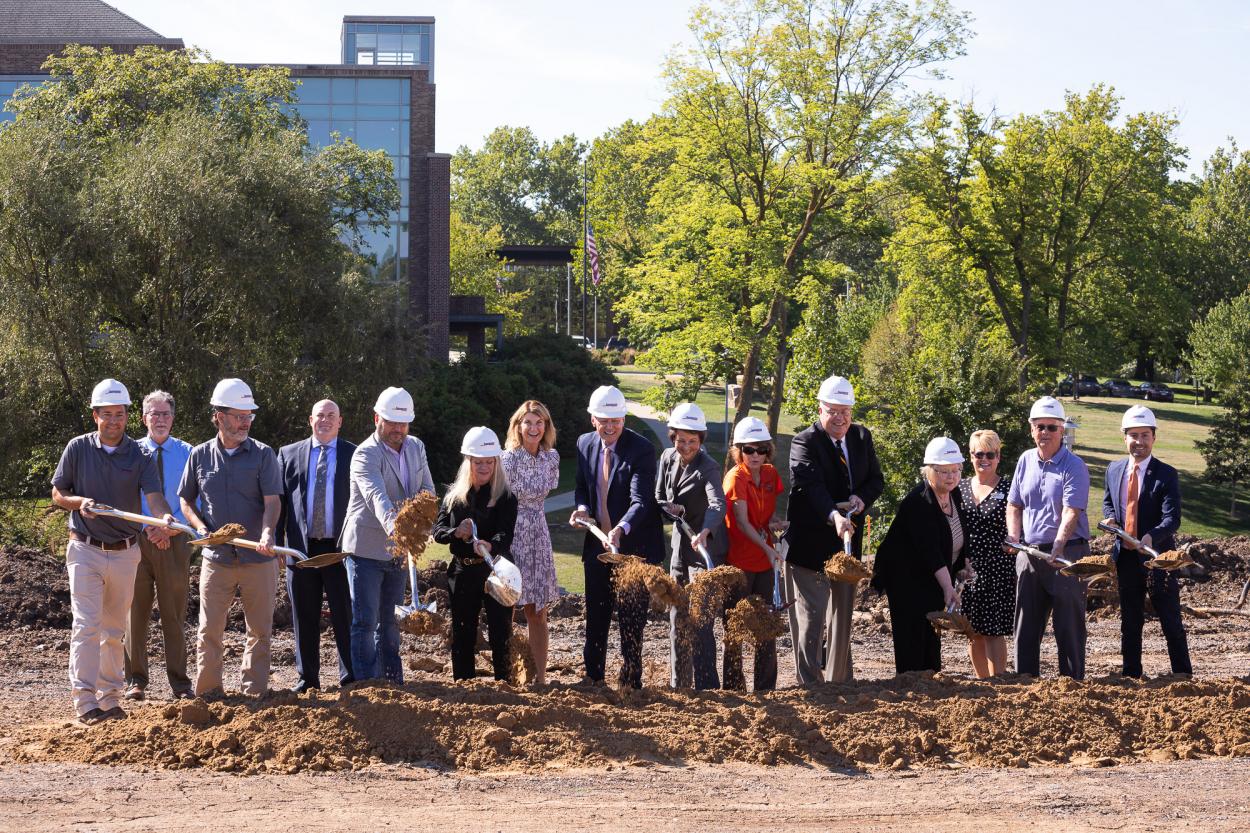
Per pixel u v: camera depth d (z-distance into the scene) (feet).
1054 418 26.35
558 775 21.13
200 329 88.53
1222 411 218.59
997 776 21.70
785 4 115.85
